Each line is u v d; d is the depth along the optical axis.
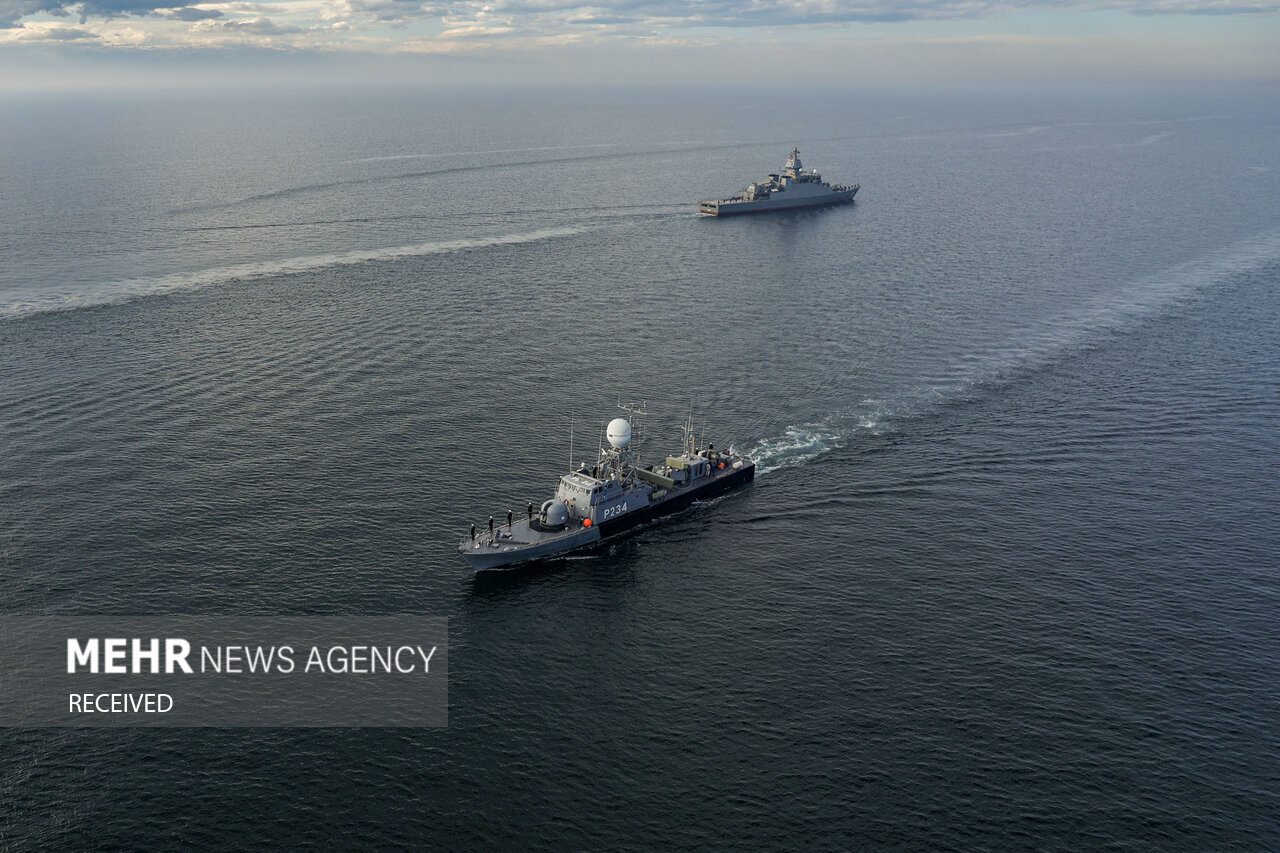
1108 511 136.62
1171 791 85.56
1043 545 127.75
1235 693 98.44
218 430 156.50
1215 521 133.50
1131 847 79.75
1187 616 111.62
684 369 193.12
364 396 173.38
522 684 100.31
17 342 195.25
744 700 97.94
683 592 119.19
